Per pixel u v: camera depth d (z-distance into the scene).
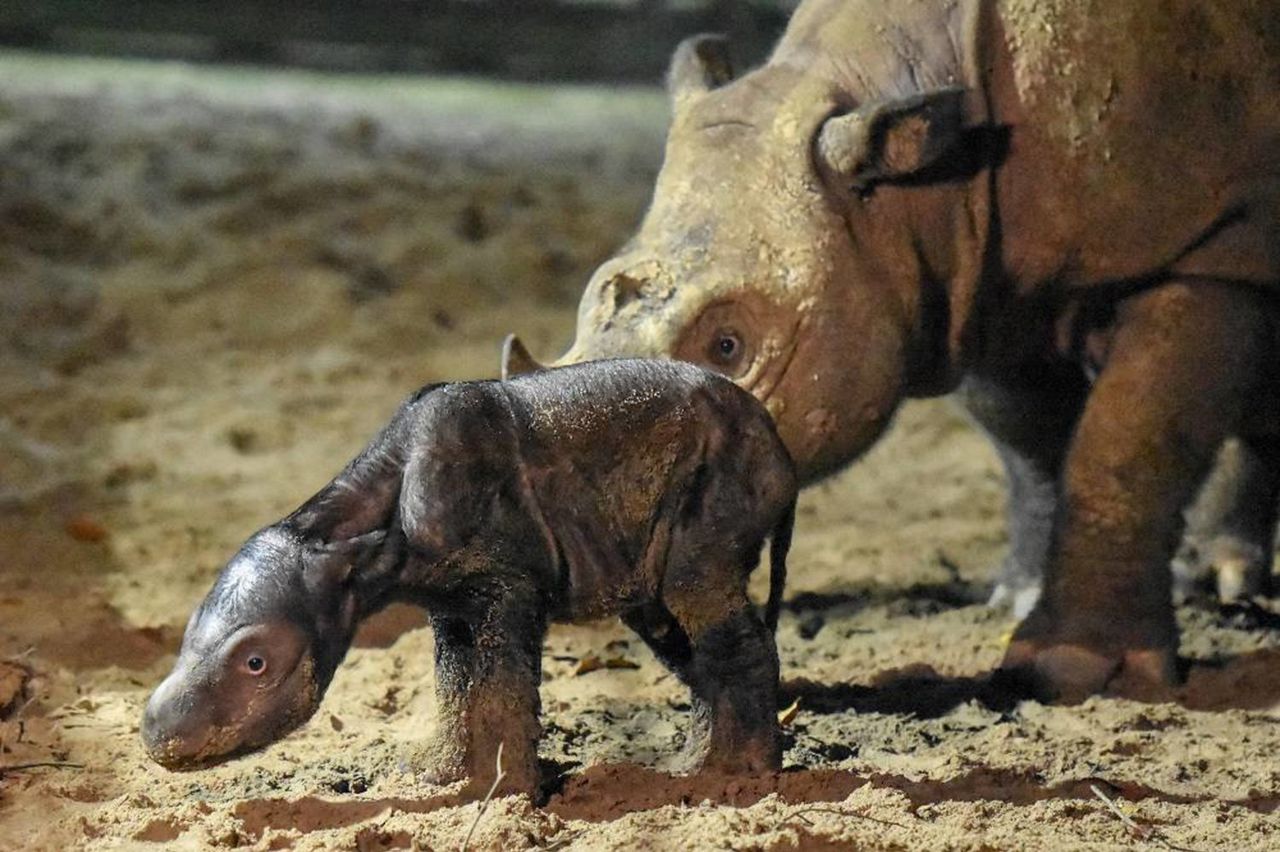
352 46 90.56
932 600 31.80
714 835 19.06
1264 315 27.53
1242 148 26.91
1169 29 26.91
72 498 37.09
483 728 20.09
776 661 21.16
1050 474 30.83
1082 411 27.73
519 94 87.06
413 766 21.23
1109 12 26.88
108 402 43.47
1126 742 23.86
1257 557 32.19
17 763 22.28
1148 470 26.91
